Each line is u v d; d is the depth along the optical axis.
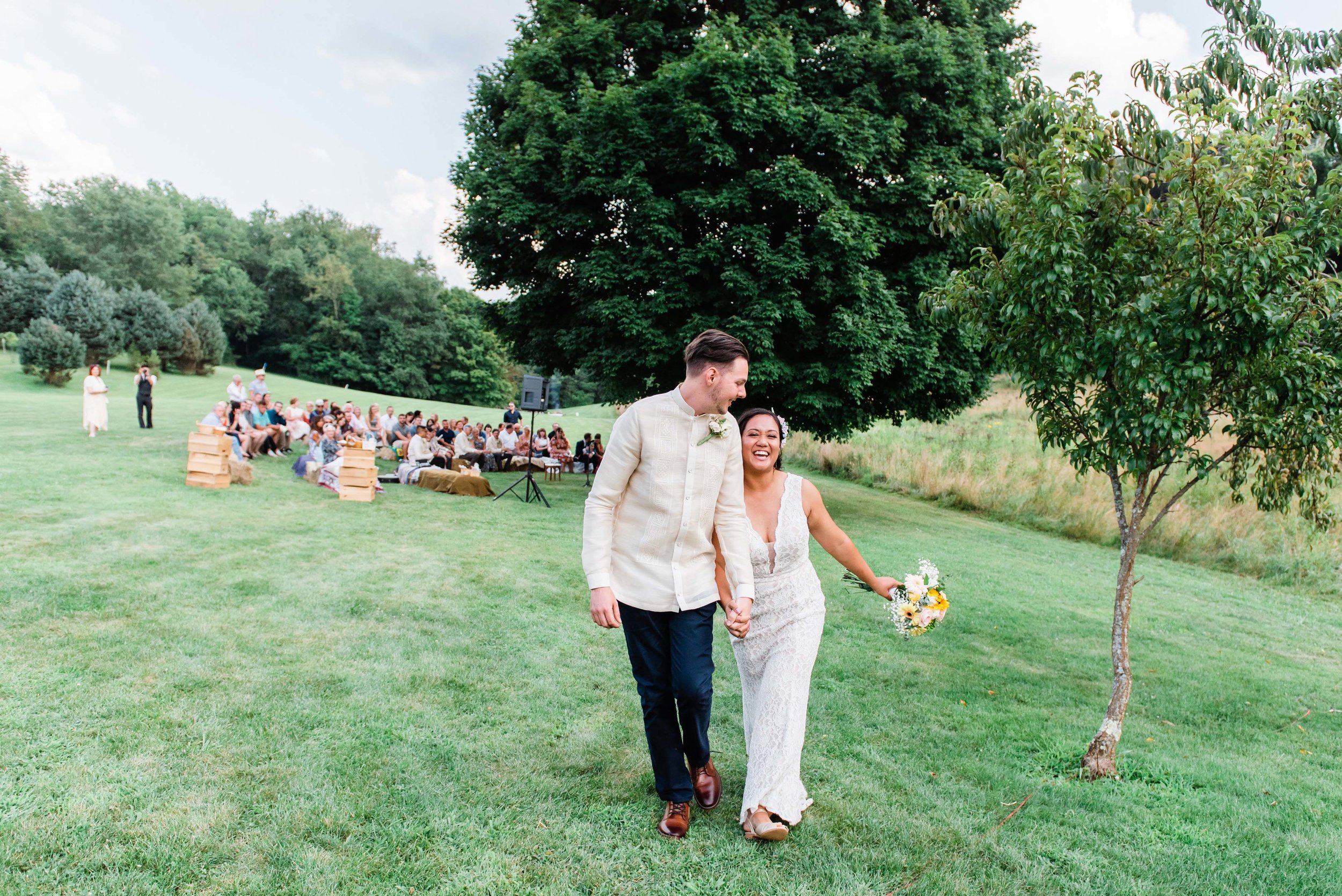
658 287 12.33
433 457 15.18
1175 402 3.73
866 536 11.84
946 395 13.60
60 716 3.52
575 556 8.41
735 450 2.86
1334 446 3.98
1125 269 3.91
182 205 80.88
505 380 79.88
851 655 5.65
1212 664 6.42
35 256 51.16
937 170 12.31
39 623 4.79
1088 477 16.69
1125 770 3.85
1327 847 3.12
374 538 8.45
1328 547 11.97
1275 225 3.90
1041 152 4.11
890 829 3.03
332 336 73.00
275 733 3.53
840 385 12.23
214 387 45.34
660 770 2.88
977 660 5.85
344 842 2.69
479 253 14.28
